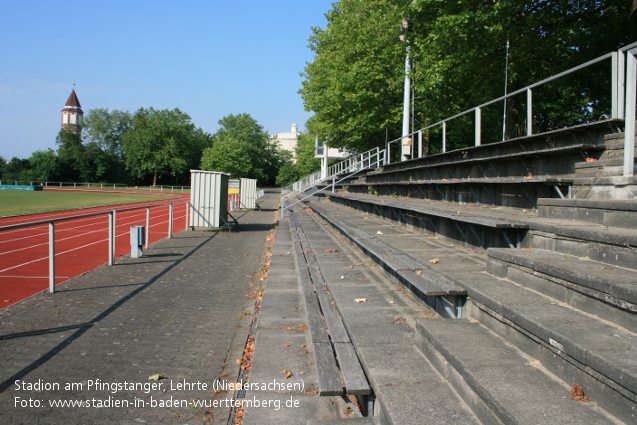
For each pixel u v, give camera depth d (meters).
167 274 9.95
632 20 12.16
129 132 106.50
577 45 16.50
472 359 3.30
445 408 3.09
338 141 35.22
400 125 27.41
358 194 20.97
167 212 31.81
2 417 3.92
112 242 10.86
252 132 111.12
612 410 2.50
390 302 6.10
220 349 5.62
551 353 3.09
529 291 4.22
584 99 17.77
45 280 9.58
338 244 12.09
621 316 3.14
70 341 5.74
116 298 7.83
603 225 4.78
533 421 2.44
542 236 5.07
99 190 81.56
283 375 4.77
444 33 14.66
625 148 5.48
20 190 71.31
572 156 7.24
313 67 37.03
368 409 3.74
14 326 6.26
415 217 10.38
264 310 7.12
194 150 111.31
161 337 5.99
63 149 100.44
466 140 24.48
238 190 34.62
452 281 4.91
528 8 14.68
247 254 13.05
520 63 16.34
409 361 3.99
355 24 27.58
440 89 18.86
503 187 8.87
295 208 32.62
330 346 4.63
